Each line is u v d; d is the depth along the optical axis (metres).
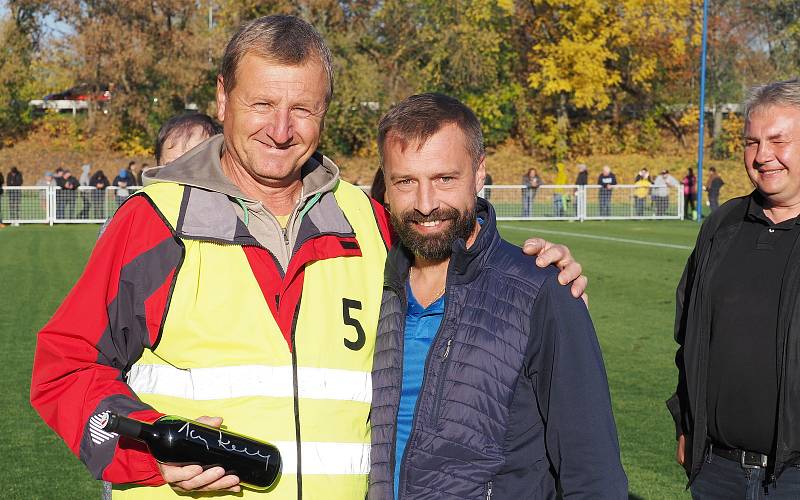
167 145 3.98
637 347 9.51
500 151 46.00
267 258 2.60
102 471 2.38
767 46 47.00
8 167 44.38
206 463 2.30
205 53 42.25
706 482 3.63
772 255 3.51
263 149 2.60
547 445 2.58
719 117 45.69
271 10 40.66
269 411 2.50
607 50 40.00
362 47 43.78
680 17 40.53
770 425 3.39
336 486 2.56
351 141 44.84
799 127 3.48
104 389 2.41
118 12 43.09
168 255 2.51
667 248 20.14
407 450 2.59
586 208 30.41
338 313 2.67
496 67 43.41
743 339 3.47
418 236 2.62
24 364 8.73
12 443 6.45
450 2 40.69
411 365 2.67
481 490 2.57
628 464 5.95
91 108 45.66
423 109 2.60
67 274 15.23
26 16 47.38
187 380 2.52
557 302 2.57
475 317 2.60
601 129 46.78
